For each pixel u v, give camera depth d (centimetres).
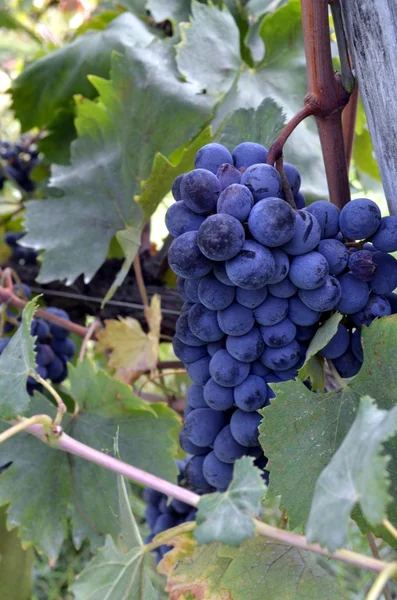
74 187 60
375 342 39
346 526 32
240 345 40
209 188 38
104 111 60
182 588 43
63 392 63
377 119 40
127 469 40
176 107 57
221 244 37
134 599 39
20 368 41
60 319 61
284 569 42
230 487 35
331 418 40
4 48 118
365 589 67
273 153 40
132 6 76
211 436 43
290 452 39
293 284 39
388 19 38
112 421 53
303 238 38
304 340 41
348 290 39
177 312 68
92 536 53
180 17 65
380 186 82
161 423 52
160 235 108
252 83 60
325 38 41
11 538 64
